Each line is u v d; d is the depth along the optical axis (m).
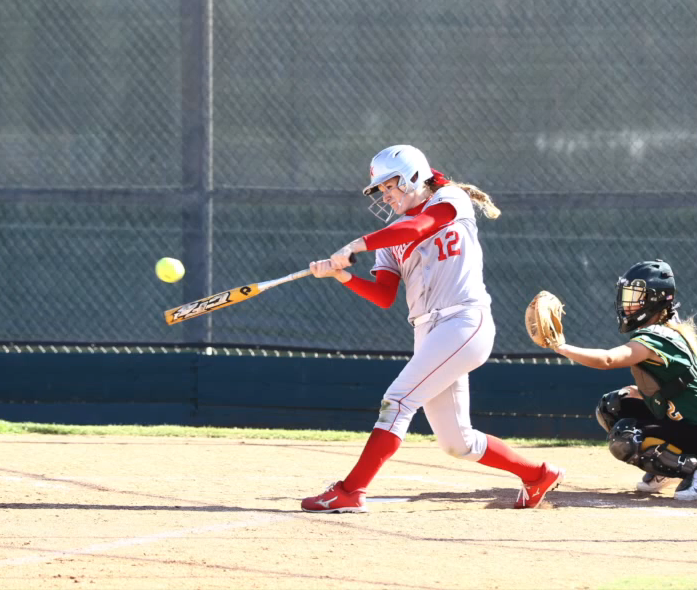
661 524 15.61
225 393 28.38
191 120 28.56
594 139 27.98
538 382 27.78
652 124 27.94
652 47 27.88
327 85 28.30
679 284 27.97
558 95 28.00
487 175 28.19
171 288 28.72
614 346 27.95
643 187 27.97
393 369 28.03
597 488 19.80
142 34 28.64
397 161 16.27
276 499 17.92
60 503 17.16
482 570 12.52
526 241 28.14
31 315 29.06
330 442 26.30
